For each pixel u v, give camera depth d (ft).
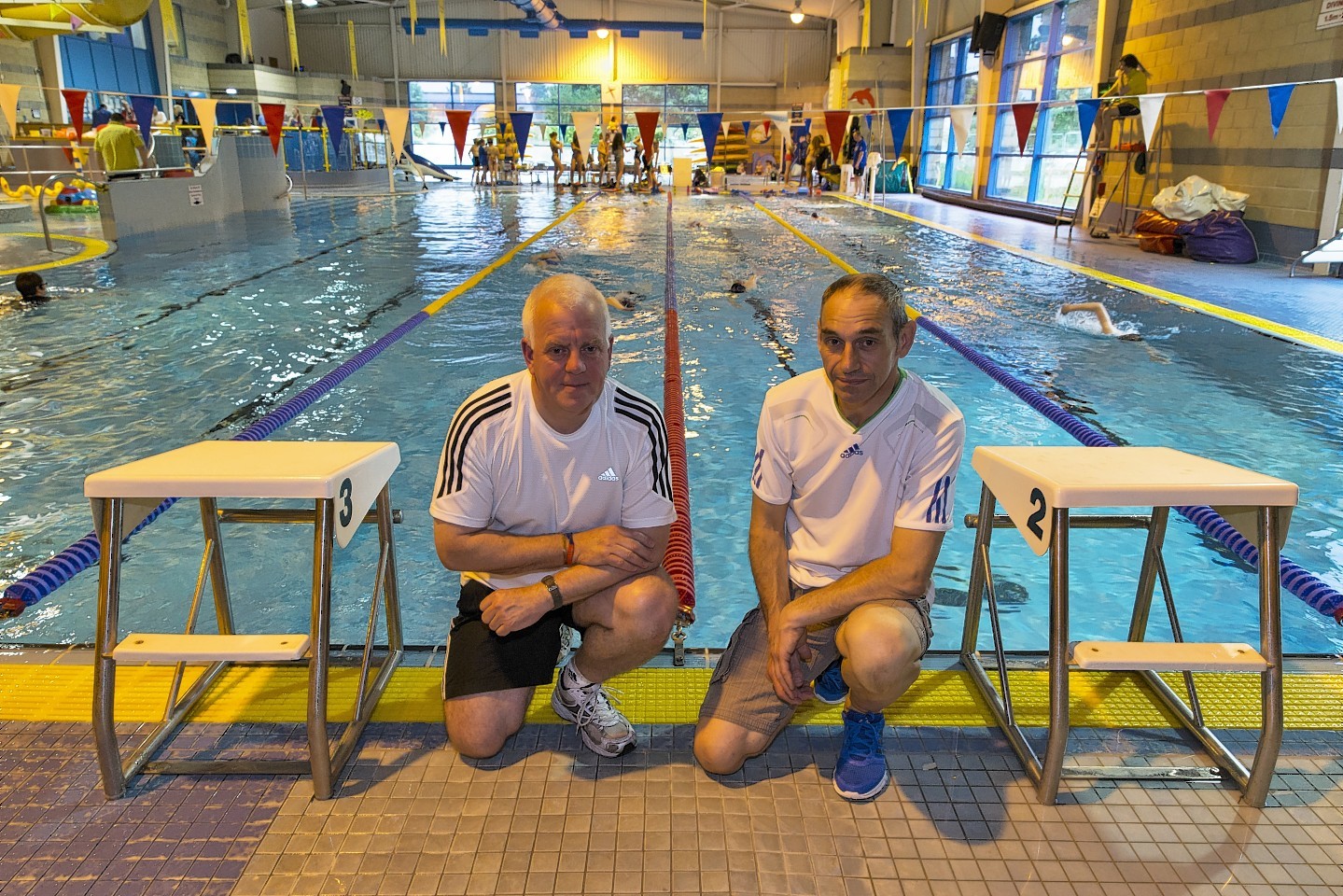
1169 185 31.91
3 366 14.02
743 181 69.46
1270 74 26.55
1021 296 20.90
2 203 36.60
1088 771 5.01
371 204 45.03
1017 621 7.22
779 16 76.23
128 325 16.96
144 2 39.93
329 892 4.19
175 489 4.44
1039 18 44.16
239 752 5.20
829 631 5.28
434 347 15.56
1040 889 4.27
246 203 40.01
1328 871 4.38
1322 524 8.77
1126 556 8.32
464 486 4.90
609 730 5.16
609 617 4.91
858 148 56.75
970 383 13.70
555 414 4.80
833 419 4.97
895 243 30.94
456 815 4.70
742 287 21.49
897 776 5.06
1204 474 4.64
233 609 7.19
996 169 49.39
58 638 6.77
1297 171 25.50
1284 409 12.36
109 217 28.84
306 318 17.76
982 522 5.65
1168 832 4.64
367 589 7.66
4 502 9.14
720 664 5.27
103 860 4.37
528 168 65.41
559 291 4.45
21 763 5.06
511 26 73.15
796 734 5.45
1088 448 5.32
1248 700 5.74
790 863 4.40
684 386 13.42
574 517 5.11
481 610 4.97
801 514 5.33
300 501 9.48
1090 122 20.03
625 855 4.43
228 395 12.76
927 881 4.31
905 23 61.98
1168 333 16.97
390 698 5.74
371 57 78.13
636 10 77.10
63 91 23.36
